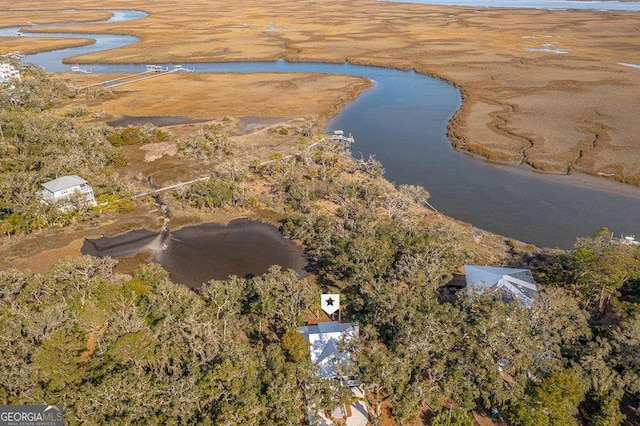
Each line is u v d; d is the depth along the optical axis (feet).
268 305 172.04
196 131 423.64
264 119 457.68
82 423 125.90
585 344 159.43
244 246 248.73
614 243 219.82
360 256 201.98
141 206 289.33
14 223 251.39
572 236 263.90
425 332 150.71
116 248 246.47
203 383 132.98
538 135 394.93
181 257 239.30
